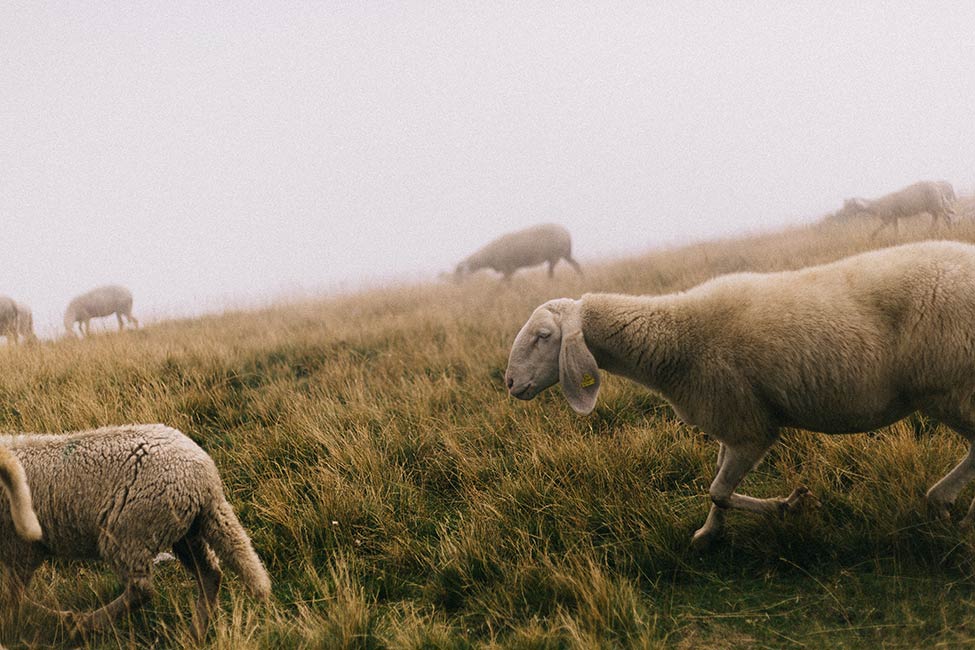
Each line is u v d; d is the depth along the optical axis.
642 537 3.67
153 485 3.26
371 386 6.27
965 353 3.12
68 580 3.80
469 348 7.00
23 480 3.00
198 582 3.48
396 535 4.00
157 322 12.55
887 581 3.18
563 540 3.75
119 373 6.67
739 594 3.30
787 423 3.56
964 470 3.29
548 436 4.70
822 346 3.28
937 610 2.97
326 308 11.95
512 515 4.04
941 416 3.29
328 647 3.09
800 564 3.42
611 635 3.05
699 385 3.54
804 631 3.00
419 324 8.37
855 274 3.39
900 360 3.22
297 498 4.41
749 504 3.61
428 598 3.54
